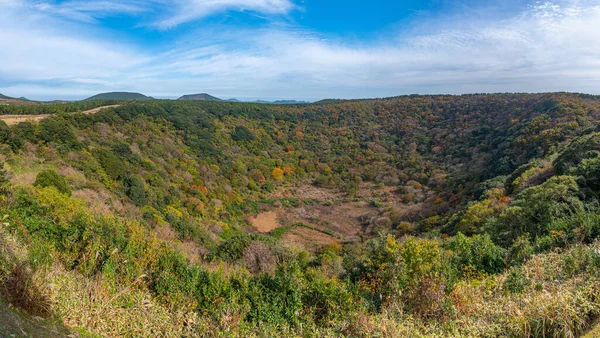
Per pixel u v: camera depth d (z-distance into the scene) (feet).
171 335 12.19
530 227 34.65
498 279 18.03
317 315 15.29
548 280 15.72
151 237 18.75
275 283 16.24
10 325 8.18
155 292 15.30
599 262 14.61
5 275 10.04
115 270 15.16
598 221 21.89
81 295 12.03
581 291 11.64
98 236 16.52
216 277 16.07
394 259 18.74
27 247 13.88
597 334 9.52
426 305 14.35
